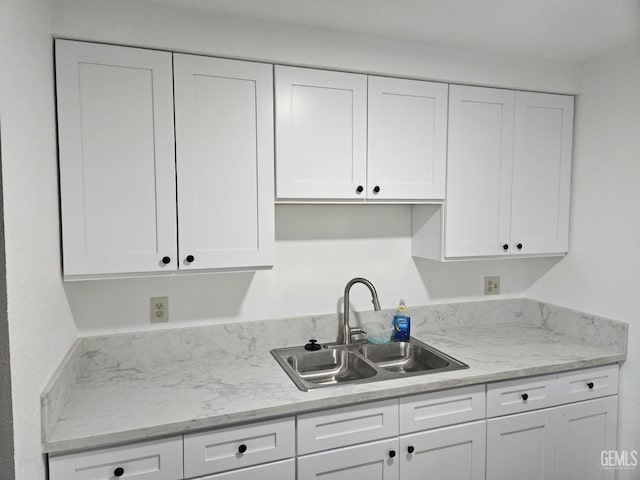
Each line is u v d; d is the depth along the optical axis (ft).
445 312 8.11
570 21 5.82
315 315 7.25
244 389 5.42
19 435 3.53
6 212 3.34
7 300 3.34
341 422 5.36
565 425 6.60
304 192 6.05
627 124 6.73
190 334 6.54
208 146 5.57
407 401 5.65
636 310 6.64
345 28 6.00
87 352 6.03
